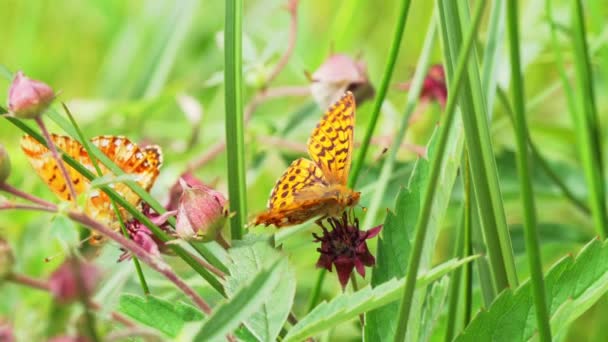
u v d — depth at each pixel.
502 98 0.52
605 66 0.59
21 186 0.63
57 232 0.40
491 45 0.48
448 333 0.46
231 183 0.46
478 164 0.43
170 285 0.49
